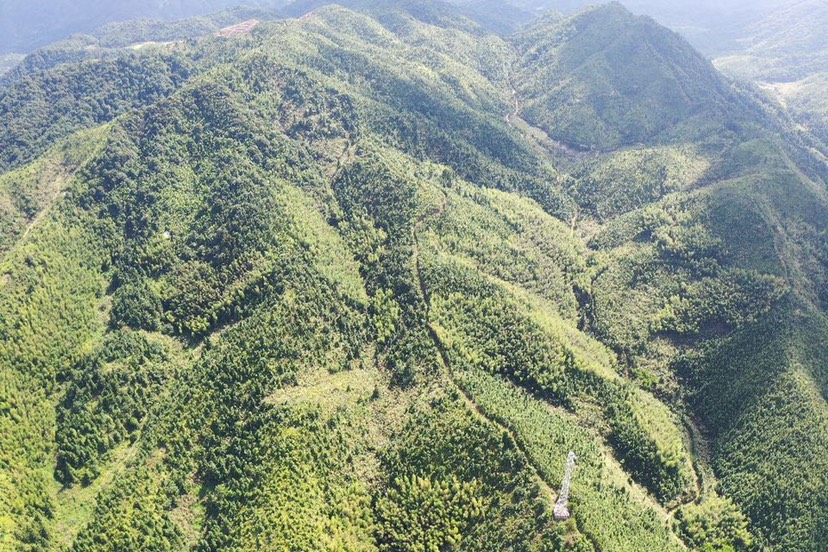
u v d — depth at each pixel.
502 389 192.12
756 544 171.25
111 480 183.00
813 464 181.38
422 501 160.25
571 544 140.25
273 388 190.38
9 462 177.00
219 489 171.88
